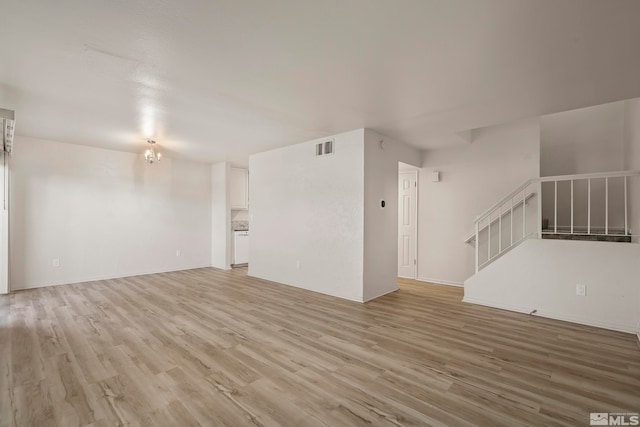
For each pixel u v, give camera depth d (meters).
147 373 2.26
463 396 1.98
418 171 5.68
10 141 3.90
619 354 2.59
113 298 4.29
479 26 1.90
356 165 4.22
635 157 3.79
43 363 2.40
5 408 1.83
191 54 2.28
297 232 5.05
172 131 4.34
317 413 1.81
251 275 5.94
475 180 5.05
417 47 2.16
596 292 3.28
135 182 5.93
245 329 3.14
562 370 2.32
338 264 4.43
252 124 3.98
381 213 4.50
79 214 5.27
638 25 1.86
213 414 1.80
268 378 2.20
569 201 4.89
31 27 1.94
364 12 1.78
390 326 3.25
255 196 5.89
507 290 3.84
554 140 5.01
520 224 4.62
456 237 5.25
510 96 3.00
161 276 5.87
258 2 1.70
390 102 3.18
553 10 1.73
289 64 2.42
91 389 2.04
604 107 4.70
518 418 1.76
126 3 1.71
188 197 6.71
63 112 3.54
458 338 2.93
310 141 4.84
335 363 2.42
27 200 4.77
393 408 1.86
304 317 3.53
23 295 4.41
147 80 2.71
